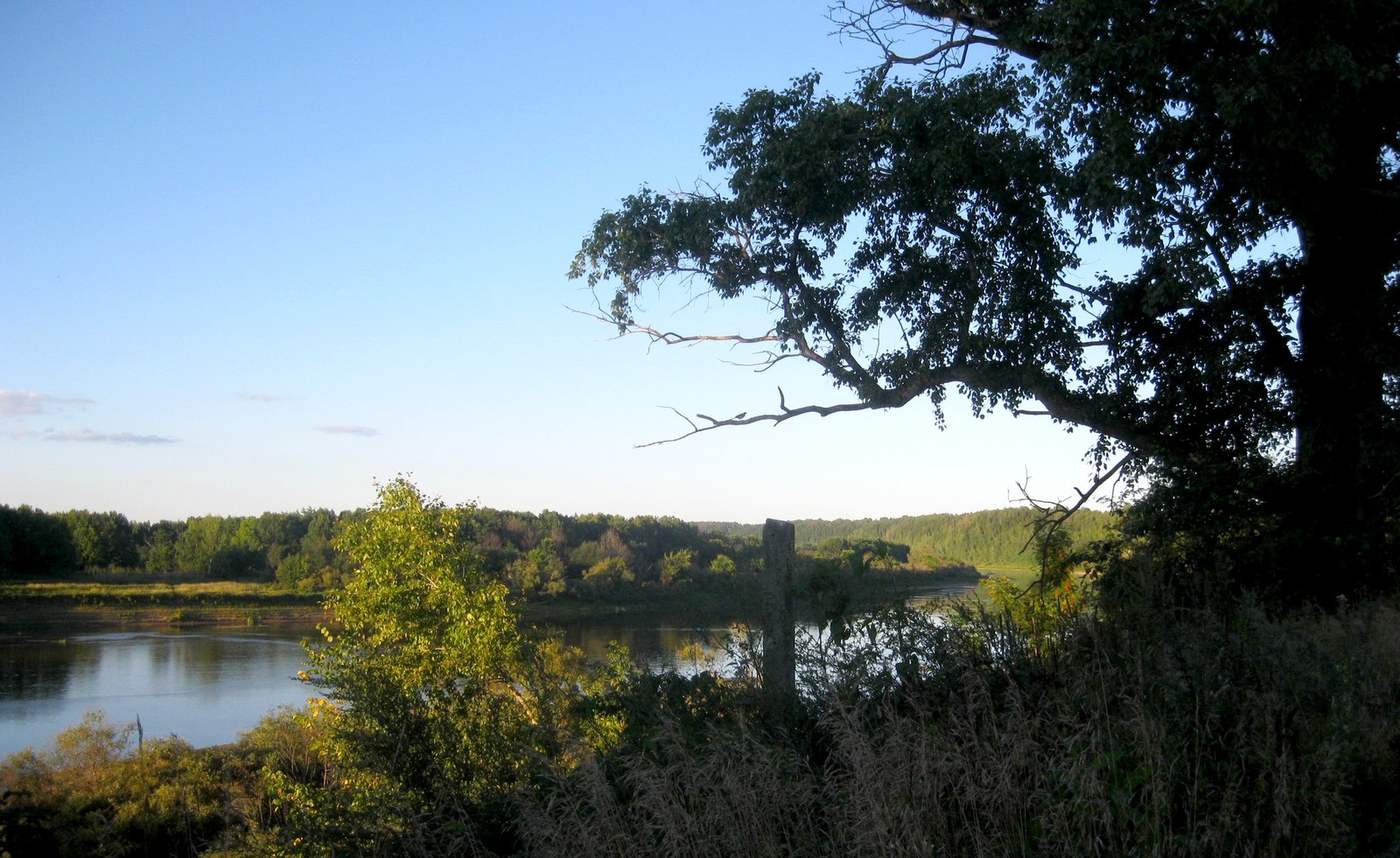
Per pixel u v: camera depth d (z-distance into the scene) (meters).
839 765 4.52
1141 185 10.58
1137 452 12.65
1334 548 9.52
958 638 5.49
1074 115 11.31
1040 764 4.04
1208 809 3.67
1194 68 10.31
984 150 12.02
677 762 4.62
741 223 13.20
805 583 6.19
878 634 5.85
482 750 6.73
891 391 12.90
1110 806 3.69
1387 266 11.67
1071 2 10.62
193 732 30.83
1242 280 12.63
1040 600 6.75
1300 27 10.16
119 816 15.51
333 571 71.62
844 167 12.46
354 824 5.45
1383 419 11.13
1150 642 4.91
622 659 6.88
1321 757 3.65
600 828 4.23
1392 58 10.67
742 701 5.80
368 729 7.01
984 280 12.84
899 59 13.67
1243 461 11.80
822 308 13.51
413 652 20.67
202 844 7.58
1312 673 4.48
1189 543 9.88
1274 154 10.62
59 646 51.56
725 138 13.23
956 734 4.21
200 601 69.00
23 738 30.23
